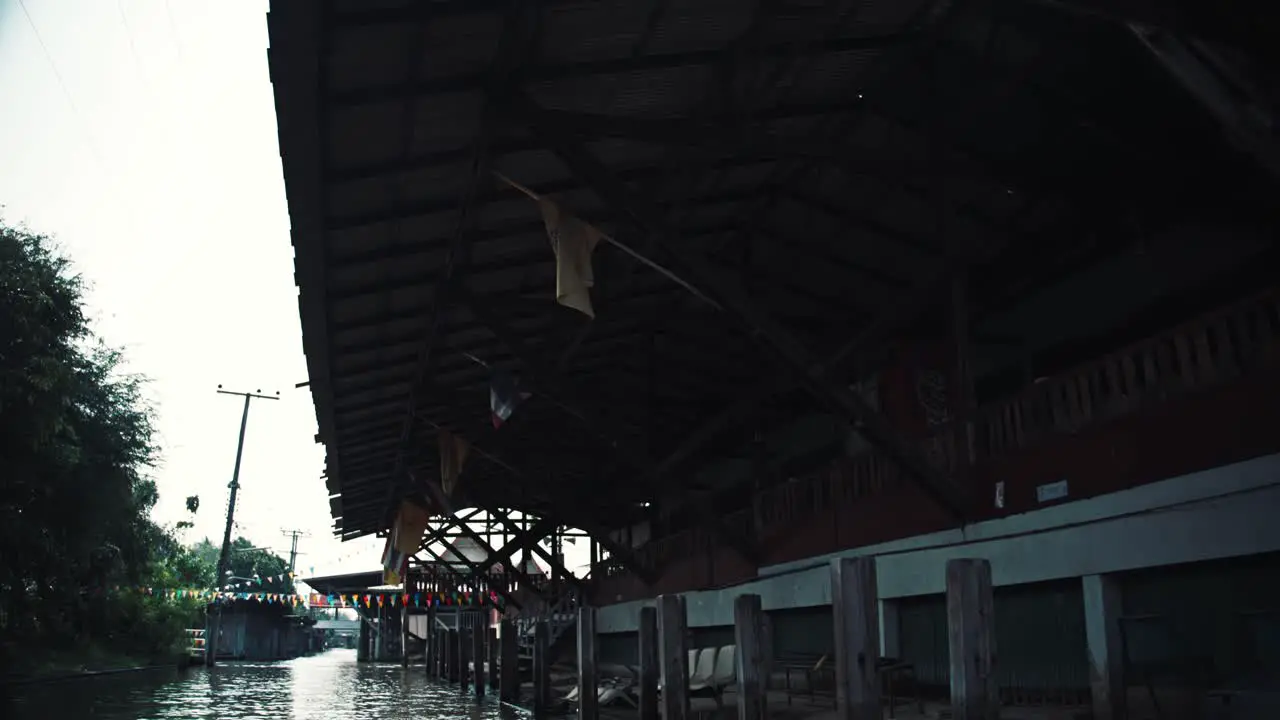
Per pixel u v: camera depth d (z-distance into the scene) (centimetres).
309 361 1519
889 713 1124
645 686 1092
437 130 955
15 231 2019
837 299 1678
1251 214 1058
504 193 1162
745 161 1284
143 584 3403
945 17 1041
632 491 2952
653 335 1986
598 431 1777
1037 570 1101
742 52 987
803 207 1445
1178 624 929
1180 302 1211
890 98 1167
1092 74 1016
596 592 3216
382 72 831
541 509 3606
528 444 2784
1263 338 823
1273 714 791
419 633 5956
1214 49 495
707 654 1316
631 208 1008
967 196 1304
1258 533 806
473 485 3403
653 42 934
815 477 1705
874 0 1004
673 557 2456
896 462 1213
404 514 2784
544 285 1515
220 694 2203
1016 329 1508
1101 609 996
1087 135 1090
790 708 1294
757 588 1861
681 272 1094
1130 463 969
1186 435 897
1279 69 476
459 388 1989
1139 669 967
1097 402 1033
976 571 632
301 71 747
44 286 1967
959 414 1272
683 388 2309
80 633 2994
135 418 2558
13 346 1870
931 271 1300
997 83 1082
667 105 1066
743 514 2041
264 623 5769
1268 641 826
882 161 1108
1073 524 1044
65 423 2097
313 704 1941
